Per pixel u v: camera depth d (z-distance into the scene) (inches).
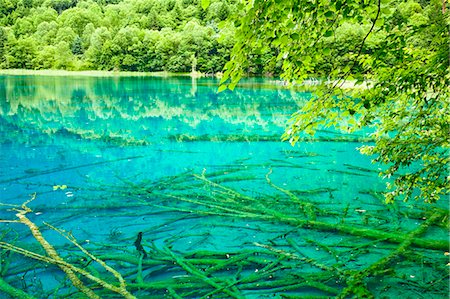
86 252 224.8
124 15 4429.1
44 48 3213.6
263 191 354.0
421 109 179.3
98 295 186.4
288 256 223.0
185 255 228.2
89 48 3260.3
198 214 293.0
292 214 292.7
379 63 150.7
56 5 4852.4
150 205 312.0
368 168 424.2
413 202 316.8
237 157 484.4
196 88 1565.0
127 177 400.5
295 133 165.3
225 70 123.6
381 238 245.9
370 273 203.2
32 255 217.6
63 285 199.2
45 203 323.9
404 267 211.9
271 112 876.0
